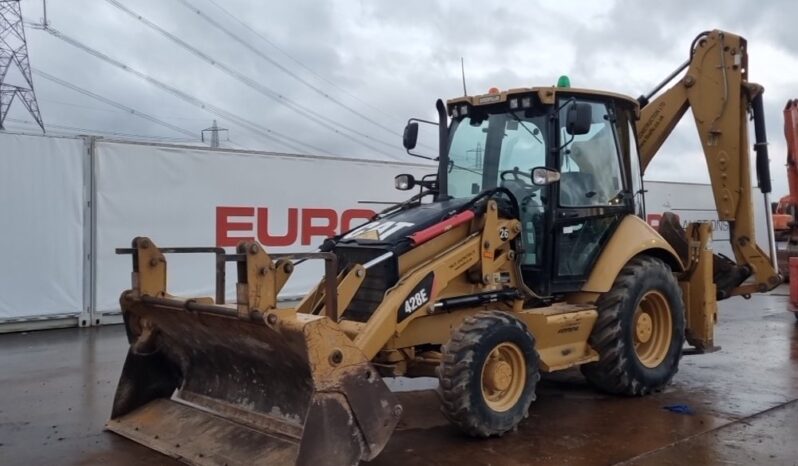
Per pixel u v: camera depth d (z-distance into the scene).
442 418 5.77
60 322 9.77
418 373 5.40
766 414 5.89
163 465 4.66
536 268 5.99
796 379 7.18
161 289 5.40
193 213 10.60
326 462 4.05
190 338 5.25
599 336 6.13
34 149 9.38
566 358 5.86
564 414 5.89
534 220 6.02
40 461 4.73
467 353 4.94
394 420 4.33
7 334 9.35
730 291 7.87
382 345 4.87
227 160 10.88
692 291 7.20
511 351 5.27
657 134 7.98
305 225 11.73
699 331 7.17
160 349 5.59
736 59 7.45
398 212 6.16
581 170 6.27
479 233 5.58
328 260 4.52
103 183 9.88
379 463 4.73
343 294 4.98
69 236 9.69
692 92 7.75
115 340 8.99
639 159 7.03
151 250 5.36
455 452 4.94
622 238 6.42
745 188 7.60
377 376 4.30
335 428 4.11
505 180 6.15
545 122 5.98
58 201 9.58
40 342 8.84
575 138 6.21
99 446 5.03
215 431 4.86
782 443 5.14
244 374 5.12
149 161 10.21
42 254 9.51
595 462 4.75
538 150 6.00
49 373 7.24
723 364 7.93
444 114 6.66
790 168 11.62
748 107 7.61
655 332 6.66
